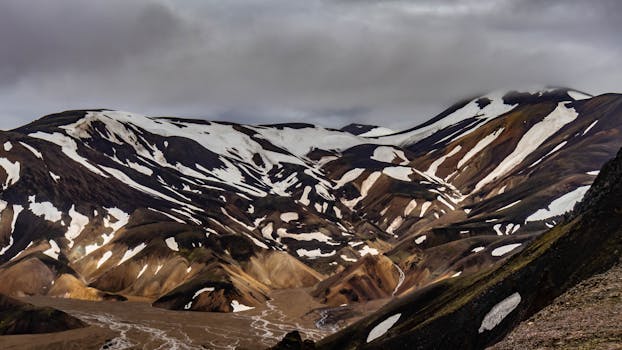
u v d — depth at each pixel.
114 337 163.62
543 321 51.50
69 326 172.75
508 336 51.94
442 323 95.06
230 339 163.25
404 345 96.69
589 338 44.47
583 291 55.34
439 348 92.88
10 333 165.62
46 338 161.38
